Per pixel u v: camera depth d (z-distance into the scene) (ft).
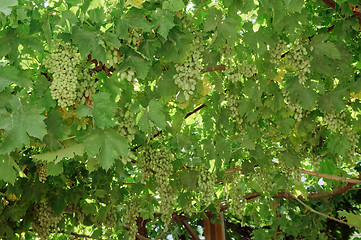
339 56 15.19
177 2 11.41
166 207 17.40
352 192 25.79
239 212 20.61
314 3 15.70
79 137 12.48
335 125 16.97
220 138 17.12
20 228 20.27
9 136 10.32
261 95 17.16
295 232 26.03
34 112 10.41
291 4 12.56
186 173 19.13
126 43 12.02
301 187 22.81
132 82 14.25
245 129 17.75
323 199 26.55
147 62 12.32
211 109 16.60
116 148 11.47
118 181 21.30
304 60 15.25
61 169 13.35
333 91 16.60
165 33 11.71
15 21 10.99
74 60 11.59
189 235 28.50
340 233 26.63
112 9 11.69
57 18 11.18
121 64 12.17
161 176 16.88
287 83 16.28
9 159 11.32
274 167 22.38
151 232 29.43
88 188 21.39
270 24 14.71
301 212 27.27
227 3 12.91
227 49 14.40
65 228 22.39
